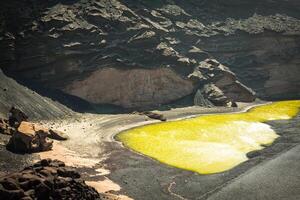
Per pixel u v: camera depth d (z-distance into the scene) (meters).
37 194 31.56
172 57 116.56
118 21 113.75
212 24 147.75
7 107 76.31
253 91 140.00
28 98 86.81
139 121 89.38
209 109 110.88
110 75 107.00
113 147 66.25
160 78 114.06
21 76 99.88
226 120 92.00
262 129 84.12
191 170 55.69
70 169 38.72
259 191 46.56
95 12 111.50
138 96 110.75
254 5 159.50
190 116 98.06
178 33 132.12
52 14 104.94
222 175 53.31
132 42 113.00
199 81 121.31
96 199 36.72
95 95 106.25
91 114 98.44
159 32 120.81
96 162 56.34
